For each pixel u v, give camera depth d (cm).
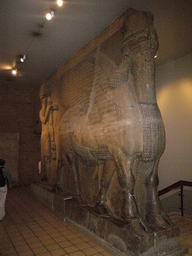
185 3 360
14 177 826
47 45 533
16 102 867
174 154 575
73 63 575
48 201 535
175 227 303
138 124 305
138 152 309
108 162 367
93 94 413
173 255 288
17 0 379
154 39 318
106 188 363
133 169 324
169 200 576
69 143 462
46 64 644
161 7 373
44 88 643
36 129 859
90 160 423
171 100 591
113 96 348
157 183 328
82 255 301
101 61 409
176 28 433
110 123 344
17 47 544
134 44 318
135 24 320
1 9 402
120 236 295
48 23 445
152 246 278
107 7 389
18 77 762
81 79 466
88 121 403
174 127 579
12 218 461
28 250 317
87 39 504
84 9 397
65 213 445
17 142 846
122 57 340
